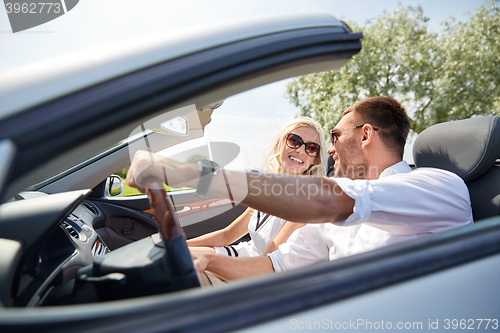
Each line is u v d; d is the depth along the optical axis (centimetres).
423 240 60
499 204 123
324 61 70
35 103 46
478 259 59
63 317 36
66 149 48
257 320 41
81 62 53
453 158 139
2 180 42
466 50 1109
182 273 58
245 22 66
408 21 1134
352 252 115
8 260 60
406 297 50
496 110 1059
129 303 39
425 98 1116
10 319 35
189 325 38
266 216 162
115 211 188
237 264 122
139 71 54
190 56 58
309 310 44
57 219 72
